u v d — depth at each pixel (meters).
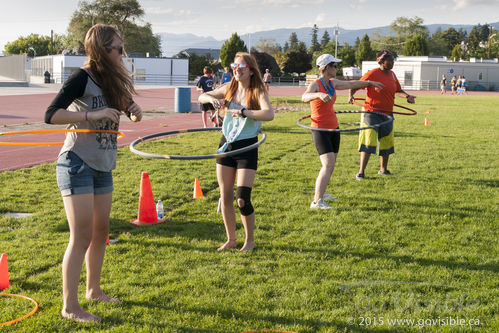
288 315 3.71
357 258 4.86
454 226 5.94
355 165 9.75
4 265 4.18
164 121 18.61
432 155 10.99
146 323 3.58
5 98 29.58
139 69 60.44
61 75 56.78
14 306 3.81
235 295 4.03
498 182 8.36
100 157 3.56
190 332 3.47
